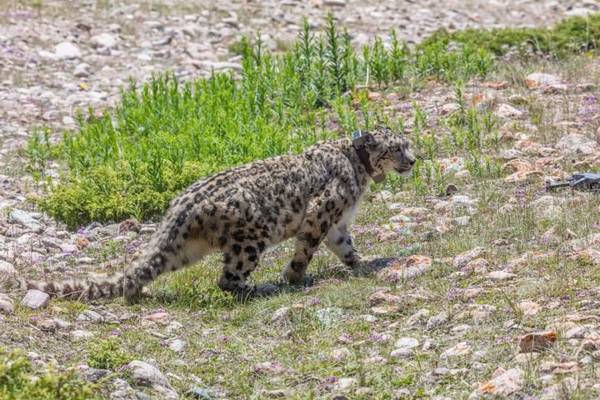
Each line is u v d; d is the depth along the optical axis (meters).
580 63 43.44
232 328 22.16
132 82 41.28
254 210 23.92
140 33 53.50
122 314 22.75
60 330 21.28
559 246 24.31
